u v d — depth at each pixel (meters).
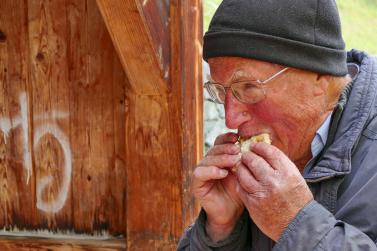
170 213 3.14
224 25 1.80
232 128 1.83
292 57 1.75
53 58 3.42
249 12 1.77
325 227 1.58
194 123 3.16
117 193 3.37
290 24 1.75
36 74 3.46
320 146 1.80
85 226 3.45
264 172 1.65
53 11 3.39
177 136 3.10
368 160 1.71
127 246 3.24
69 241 3.41
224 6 1.83
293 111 1.78
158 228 3.17
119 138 3.34
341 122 1.78
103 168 3.39
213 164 1.87
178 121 3.08
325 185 1.73
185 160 3.12
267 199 1.62
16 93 3.50
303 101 1.78
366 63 1.87
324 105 1.81
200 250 1.93
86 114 3.39
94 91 3.36
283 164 1.66
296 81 1.77
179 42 3.03
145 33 2.81
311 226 1.58
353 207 1.67
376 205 1.66
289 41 1.74
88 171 3.42
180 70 3.05
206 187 1.90
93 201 3.42
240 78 1.78
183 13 3.02
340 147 1.73
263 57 1.75
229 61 1.80
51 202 3.51
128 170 3.21
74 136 3.42
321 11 1.78
